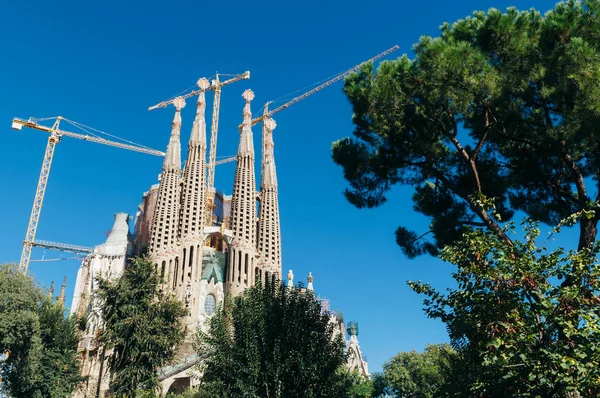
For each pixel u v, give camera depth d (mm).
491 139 25906
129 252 115125
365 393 81375
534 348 15422
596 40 22625
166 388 64500
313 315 26859
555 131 23078
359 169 27891
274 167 122562
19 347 43281
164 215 103688
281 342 24734
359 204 28797
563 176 26500
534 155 25609
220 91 153125
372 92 25516
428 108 25156
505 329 15859
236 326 26609
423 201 28938
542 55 22828
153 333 41719
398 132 26109
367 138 28344
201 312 97062
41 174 131250
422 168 27656
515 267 16125
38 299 47781
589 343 14109
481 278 16781
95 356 66562
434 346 89562
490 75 23250
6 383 44719
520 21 23688
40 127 133250
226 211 136250
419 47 24500
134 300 42250
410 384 85438
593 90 20594
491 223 23219
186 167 112875
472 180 26375
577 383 13828
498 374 15648
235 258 105938
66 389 45969
